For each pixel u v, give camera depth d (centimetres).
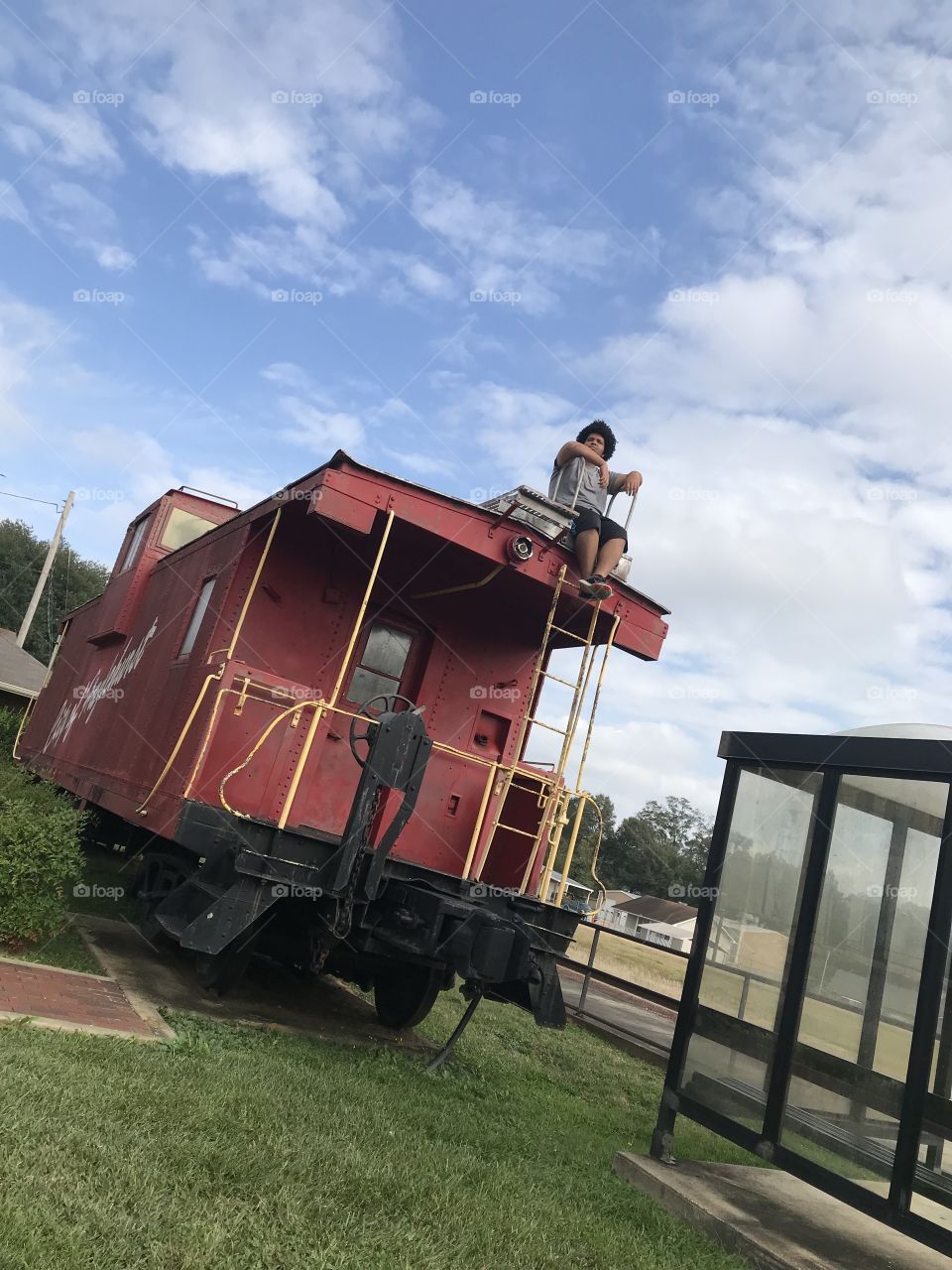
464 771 745
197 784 630
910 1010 473
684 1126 670
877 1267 432
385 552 713
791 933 498
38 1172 286
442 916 558
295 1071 488
